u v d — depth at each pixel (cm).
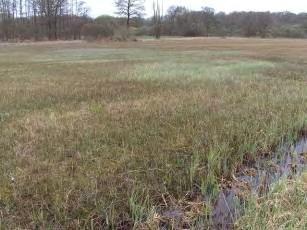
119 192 495
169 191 512
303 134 774
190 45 4609
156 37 7688
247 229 400
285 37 8306
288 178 540
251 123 793
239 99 1030
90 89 1209
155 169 562
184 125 778
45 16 7831
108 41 5978
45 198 475
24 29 7531
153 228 416
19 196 479
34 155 614
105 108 934
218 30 9019
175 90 1170
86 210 449
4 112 900
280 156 638
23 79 1471
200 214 448
